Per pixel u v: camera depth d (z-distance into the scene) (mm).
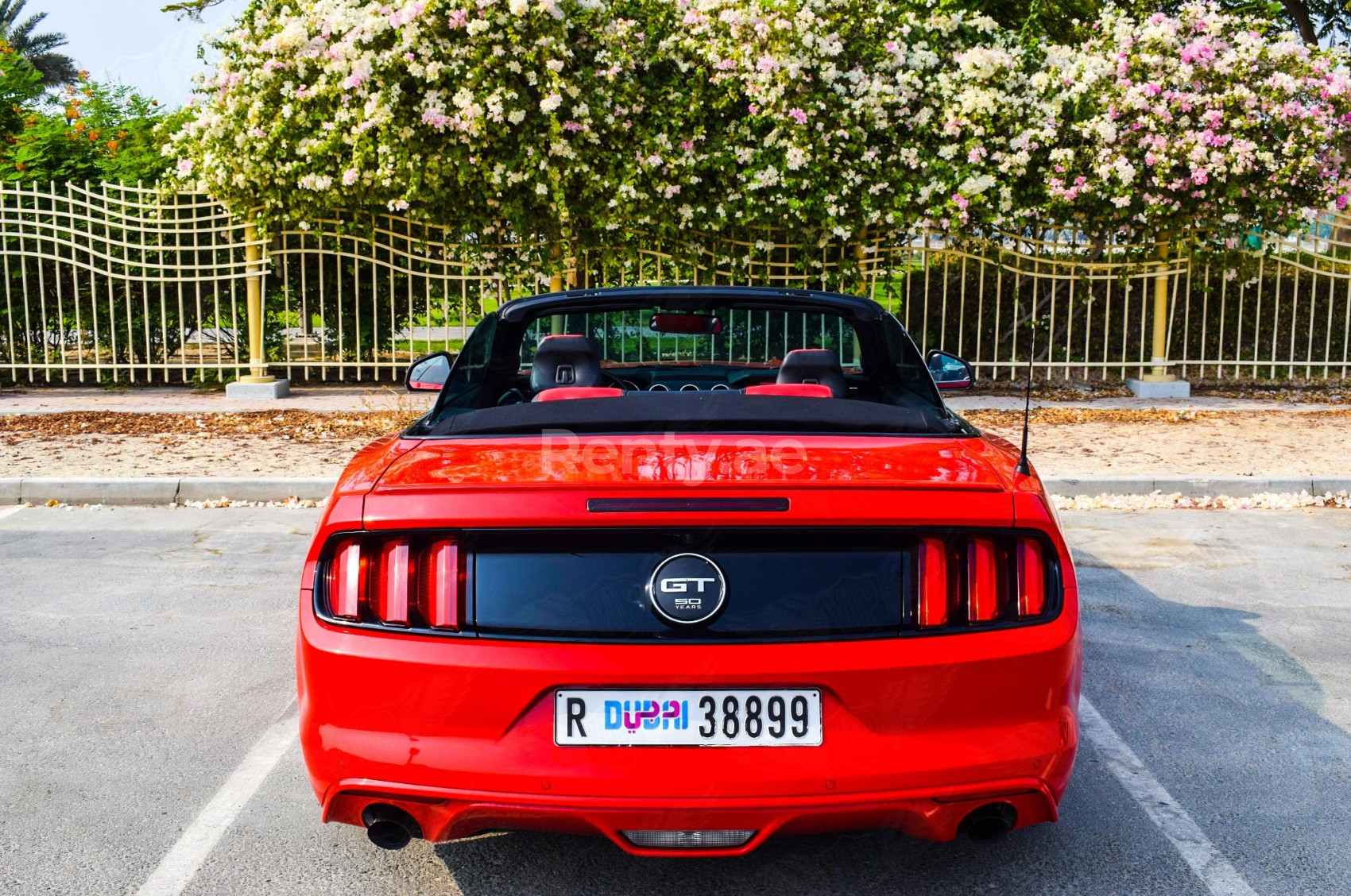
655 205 11258
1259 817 3189
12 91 14641
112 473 8094
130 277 12484
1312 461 8656
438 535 2393
